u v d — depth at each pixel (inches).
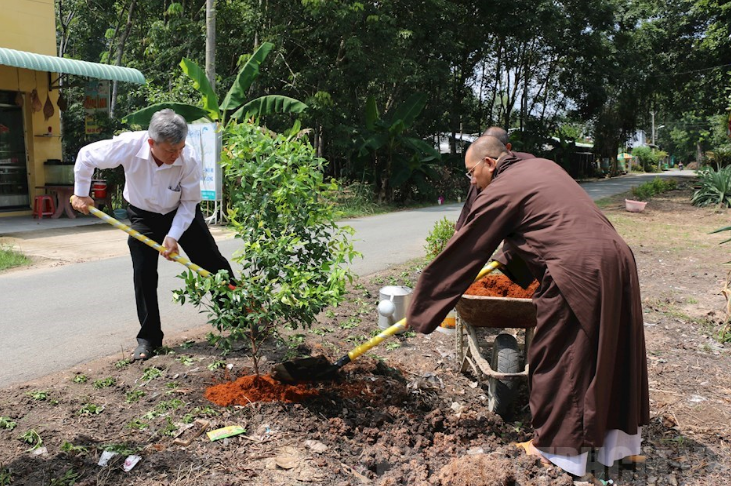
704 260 376.8
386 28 699.4
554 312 120.5
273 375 156.5
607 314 116.0
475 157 141.5
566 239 120.1
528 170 129.9
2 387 161.0
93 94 617.0
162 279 296.2
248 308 151.1
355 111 810.2
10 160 541.6
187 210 173.9
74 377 166.2
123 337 207.2
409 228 527.8
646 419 127.0
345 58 726.5
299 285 148.2
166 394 154.8
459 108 1168.2
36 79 549.0
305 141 159.2
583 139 2329.0
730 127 944.3
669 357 197.8
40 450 125.8
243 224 155.6
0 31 512.4
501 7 1061.1
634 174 2196.1
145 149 166.9
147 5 806.5
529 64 1360.7
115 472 118.7
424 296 132.9
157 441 131.0
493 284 180.5
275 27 668.1
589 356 117.6
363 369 175.8
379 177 791.1
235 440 132.3
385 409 151.8
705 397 165.9
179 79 590.9
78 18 909.2
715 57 1159.0
